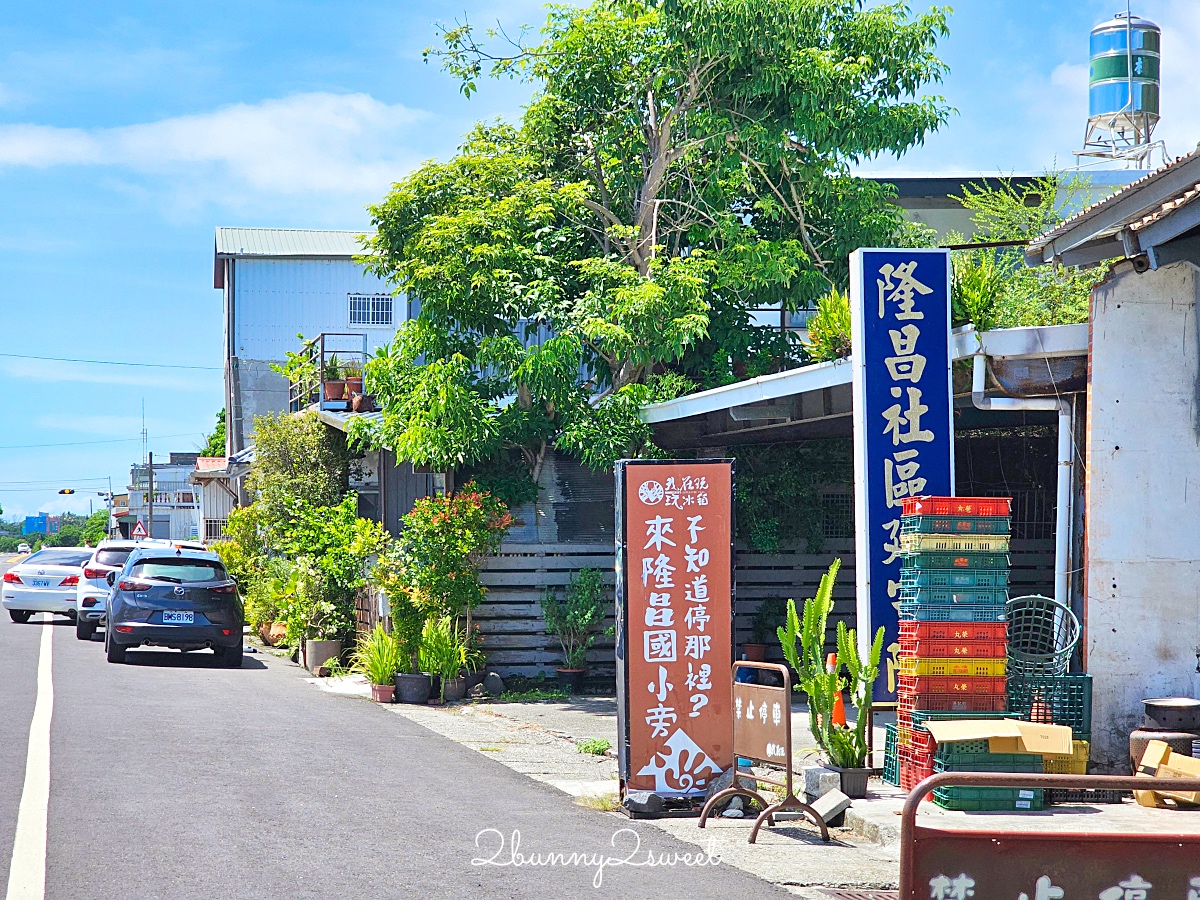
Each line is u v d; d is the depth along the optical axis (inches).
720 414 600.1
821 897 242.4
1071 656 378.3
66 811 280.7
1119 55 797.9
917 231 706.2
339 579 706.8
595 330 596.7
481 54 687.7
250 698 531.5
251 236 1547.7
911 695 344.5
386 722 482.6
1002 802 319.9
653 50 653.9
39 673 582.9
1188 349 369.4
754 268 649.0
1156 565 364.8
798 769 371.2
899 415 421.1
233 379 1347.2
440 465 610.9
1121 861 174.1
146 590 671.8
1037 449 619.5
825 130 648.4
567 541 644.1
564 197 649.6
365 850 258.2
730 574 341.1
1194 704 348.8
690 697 335.6
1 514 6318.9
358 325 1526.8
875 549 419.5
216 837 263.0
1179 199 336.2
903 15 668.1
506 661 613.6
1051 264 388.2
